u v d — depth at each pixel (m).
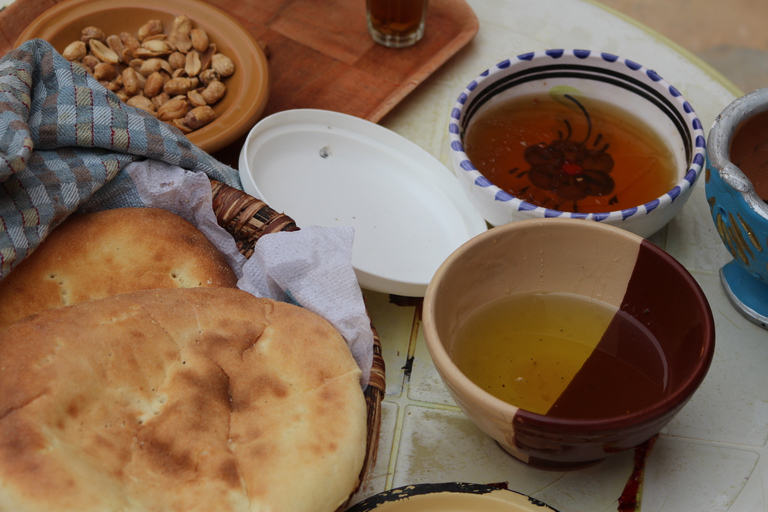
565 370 0.57
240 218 0.60
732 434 0.59
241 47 0.75
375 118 0.73
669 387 0.55
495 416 0.52
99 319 0.52
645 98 0.70
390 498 0.55
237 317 0.55
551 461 0.55
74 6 0.76
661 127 0.70
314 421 0.52
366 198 0.68
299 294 0.57
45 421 0.49
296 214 0.65
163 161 0.62
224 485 0.49
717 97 0.77
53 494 0.46
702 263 0.67
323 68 0.77
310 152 0.69
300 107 0.74
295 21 0.81
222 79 0.75
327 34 0.80
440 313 0.56
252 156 0.65
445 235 0.67
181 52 0.75
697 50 1.42
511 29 0.83
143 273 0.58
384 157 0.70
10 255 0.55
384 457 0.58
